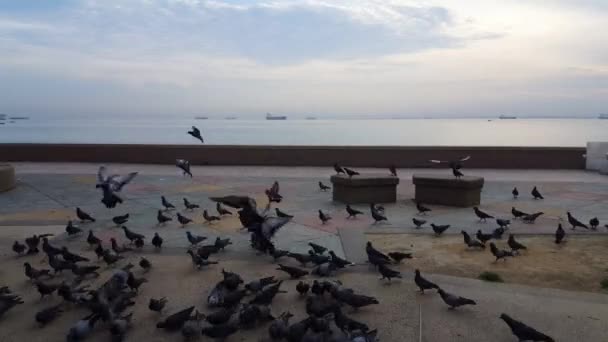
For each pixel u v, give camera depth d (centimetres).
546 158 2320
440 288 700
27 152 2583
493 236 1003
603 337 587
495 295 716
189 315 626
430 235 1059
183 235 1075
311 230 1107
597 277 789
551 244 981
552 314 649
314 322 573
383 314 654
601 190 1669
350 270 832
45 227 1157
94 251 955
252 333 614
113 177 675
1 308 653
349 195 1423
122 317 626
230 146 2478
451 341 583
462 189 1368
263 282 724
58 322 652
